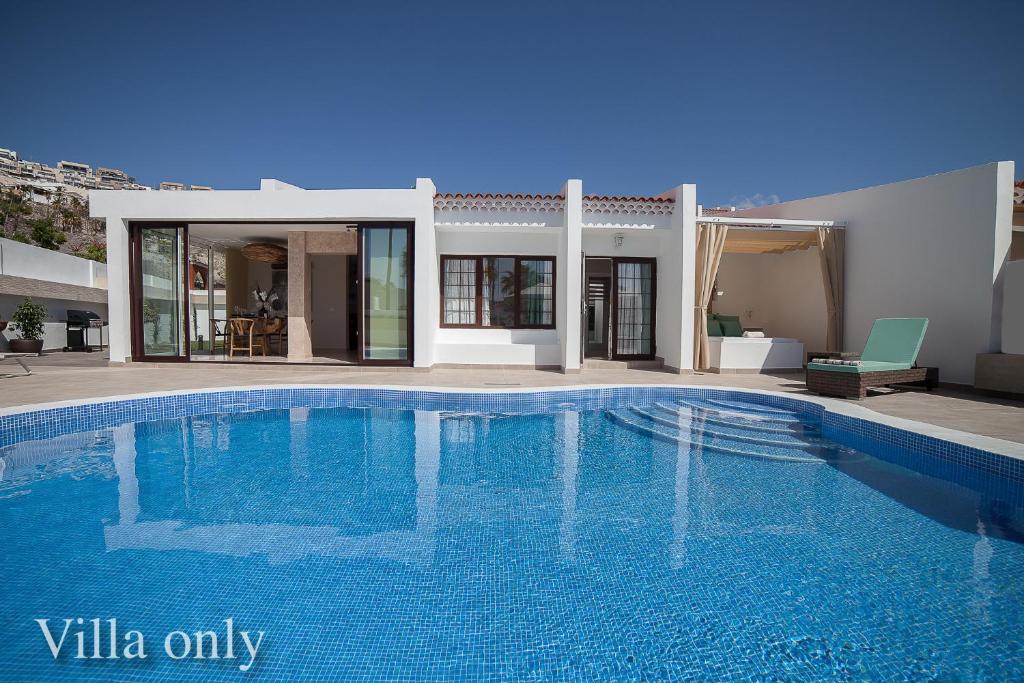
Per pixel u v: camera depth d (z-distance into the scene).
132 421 6.43
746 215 12.26
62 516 3.59
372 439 5.80
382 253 10.21
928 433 4.80
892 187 9.55
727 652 2.20
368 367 10.26
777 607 2.54
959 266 8.45
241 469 4.71
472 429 6.30
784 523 3.55
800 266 12.24
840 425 5.93
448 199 10.20
